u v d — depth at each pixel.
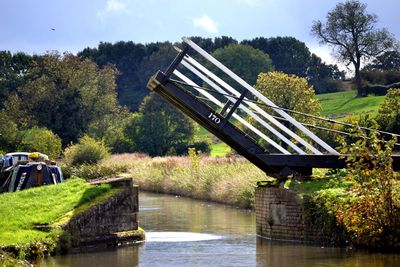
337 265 20.64
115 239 25.61
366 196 22.42
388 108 50.62
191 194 50.81
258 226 28.25
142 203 46.00
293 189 26.95
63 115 103.31
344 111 105.00
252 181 41.53
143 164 64.00
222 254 23.61
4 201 26.50
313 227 25.36
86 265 21.44
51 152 72.00
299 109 61.09
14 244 21.69
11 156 41.34
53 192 27.50
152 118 96.38
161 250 24.55
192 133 97.44
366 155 22.66
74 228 24.27
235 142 28.16
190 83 27.97
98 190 26.56
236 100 28.14
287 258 22.23
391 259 21.23
